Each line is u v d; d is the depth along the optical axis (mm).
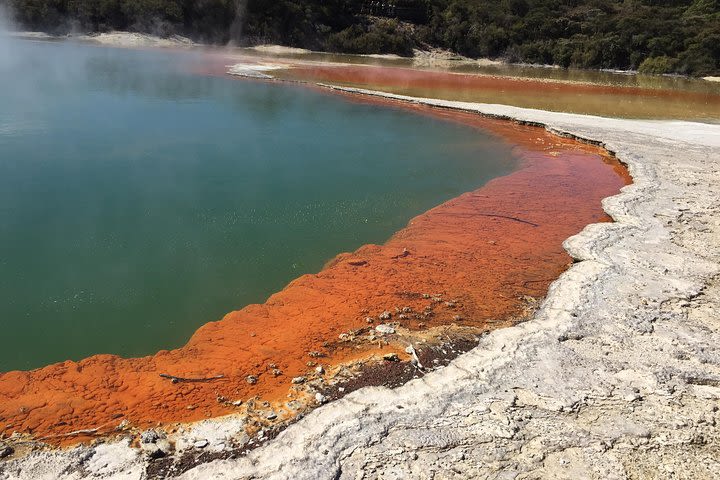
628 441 5137
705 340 6723
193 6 45875
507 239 10094
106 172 12914
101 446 4977
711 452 5055
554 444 5070
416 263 9047
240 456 4922
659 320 7113
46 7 40812
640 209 11086
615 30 49031
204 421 5332
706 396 5793
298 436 5055
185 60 33875
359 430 5145
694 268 8586
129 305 7816
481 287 8281
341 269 8750
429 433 5156
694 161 14914
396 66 40594
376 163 15047
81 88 21969
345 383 6027
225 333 6945
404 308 7578
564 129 18578
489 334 6762
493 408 5500
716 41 44500
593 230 9852
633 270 8422
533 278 8594
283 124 18781
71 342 6961
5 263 8742
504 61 50594
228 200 11797
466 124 20047
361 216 11414
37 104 18797
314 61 39875
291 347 6652
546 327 6840
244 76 28141
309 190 12695
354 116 20562
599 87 32625
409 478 4660
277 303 7691
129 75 26203
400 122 19953
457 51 52562
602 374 6066
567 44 48969
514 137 18359
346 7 52594
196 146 15492
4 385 5875
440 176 14188
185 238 9938
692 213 11000
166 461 4844
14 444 4984
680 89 33562
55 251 9211
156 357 6469
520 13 54656
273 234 10320
